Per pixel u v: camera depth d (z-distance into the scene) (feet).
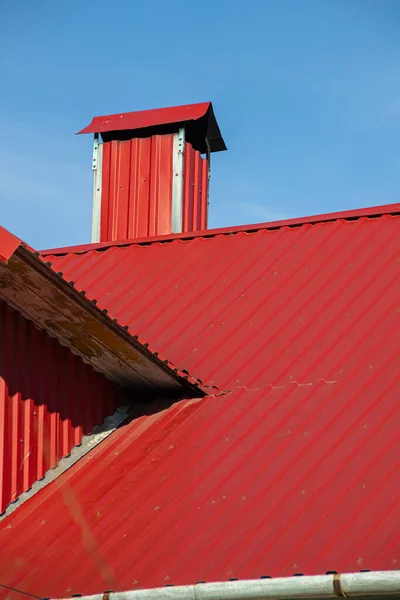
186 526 52.13
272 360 61.87
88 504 56.44
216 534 50.93
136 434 61.00
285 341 62.85
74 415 61.67
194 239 74.43
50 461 59.98
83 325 58.54
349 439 53.88
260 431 56.85
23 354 59.57
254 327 64.80
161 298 69.77
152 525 53.11
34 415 59.62
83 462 60.49
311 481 52.08
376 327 61.26
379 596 45.21
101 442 61.77
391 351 59.00
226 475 54.65
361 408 55.67
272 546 48.93
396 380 56.75
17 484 58.23
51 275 54.80
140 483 56.59
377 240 68.18
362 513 48.98
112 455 60.03
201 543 50.65
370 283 64.80
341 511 49.60
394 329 60.54
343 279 65.92
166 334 66.33
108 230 84.38
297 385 59.26
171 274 71.72
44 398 60.29
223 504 52.75
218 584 47.06
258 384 60.54
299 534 49.11
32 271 54.95
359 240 68.74
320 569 46.55
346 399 56.75
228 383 61.52
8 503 57.77
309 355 61.16
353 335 61.36
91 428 62.39
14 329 59.26
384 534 47.26
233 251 71.97
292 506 50.96
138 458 58.75
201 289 69.46
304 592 45.65
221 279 69.77
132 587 49.24
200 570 48.93
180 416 60.75
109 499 56.29
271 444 55.62
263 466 54.29
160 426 60.75
